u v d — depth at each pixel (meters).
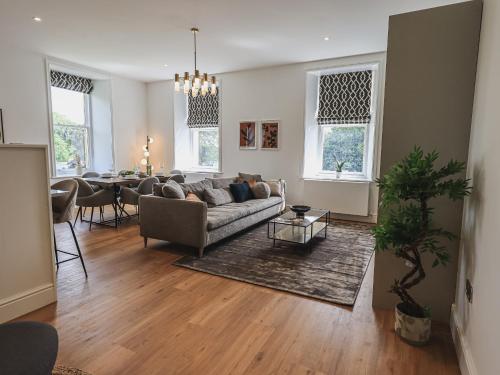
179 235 3.73
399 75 2.36
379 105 5.33
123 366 1.85
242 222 4.47
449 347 2.07
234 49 5.11
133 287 2.88
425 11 2.25
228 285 2.95
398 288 2.19
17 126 5.20
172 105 7.42
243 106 6.55
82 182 4.77
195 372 1.82
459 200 2.24
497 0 1.69
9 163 2.26
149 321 2.33
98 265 3.40
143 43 4.86
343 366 1.88
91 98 6.94
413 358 1.96
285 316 2.42
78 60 5.80
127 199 5.17
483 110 1.87
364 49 5.09
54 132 6.17
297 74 5.93
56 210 3.00
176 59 5.70
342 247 4.09
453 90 2.23
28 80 5.30
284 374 1.81
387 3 3.49
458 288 2.22
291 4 3.54
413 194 1.98
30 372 1.17
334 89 5.78
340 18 3.90
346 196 5.65
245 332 2.21
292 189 6.20
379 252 2.51
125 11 3.74
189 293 2.78
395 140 2.41
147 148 7.54
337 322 2.35
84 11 3.75
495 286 1.41
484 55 1.95
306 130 5.96
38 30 4.35
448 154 2.28
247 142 6.57
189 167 7.66
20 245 2.35
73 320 2.32
